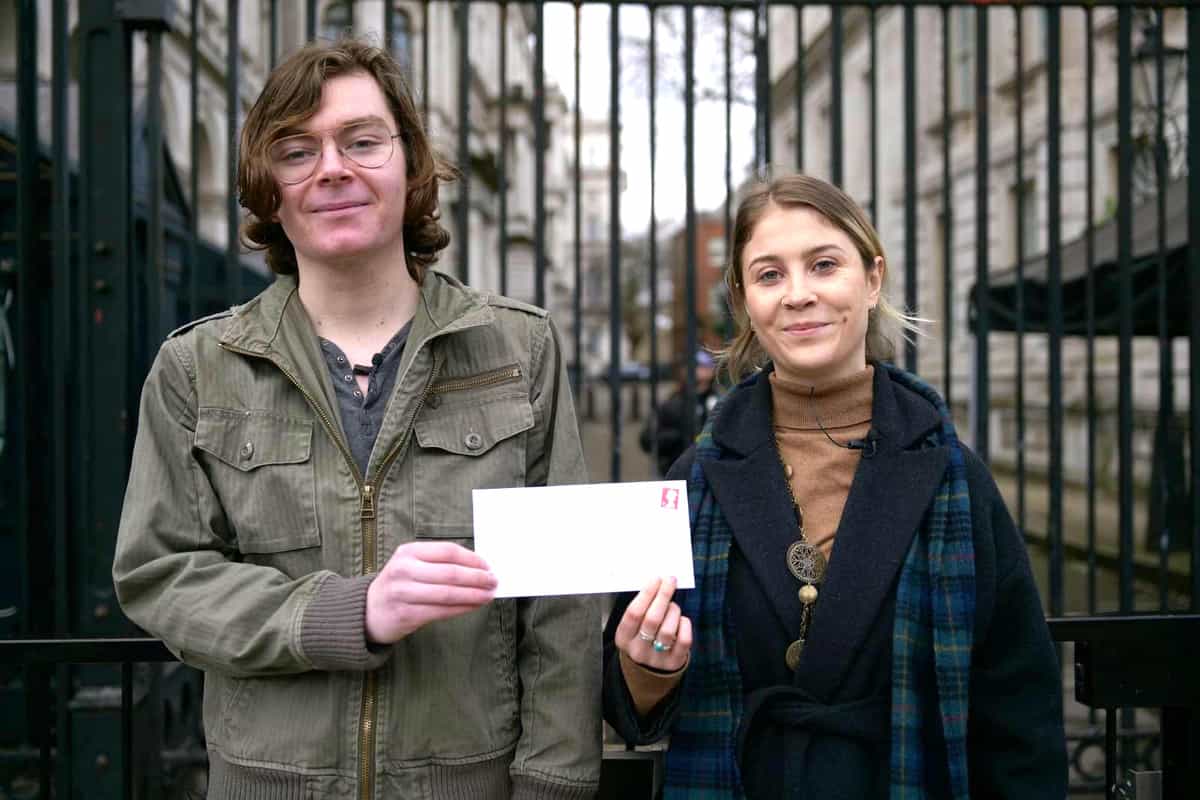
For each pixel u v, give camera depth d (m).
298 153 1.32
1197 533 2.50
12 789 2.86
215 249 4.22
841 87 2.65
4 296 3.04
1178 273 4.42
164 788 2.90
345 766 1.24
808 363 1.37
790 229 1.39
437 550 1.16
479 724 1.29
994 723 1.38
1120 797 1.84
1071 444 9.77
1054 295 2.66
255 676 1.26
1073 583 6.57
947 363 2.70
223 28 7.82
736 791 1.33
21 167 2.42
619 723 1.37
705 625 1.38
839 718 1.31
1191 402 2.55
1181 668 1.76
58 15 2.38
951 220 2.70
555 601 1.35
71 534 2.65
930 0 2.63
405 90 1.41
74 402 2.79
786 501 1.40
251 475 1.28
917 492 1.36
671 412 5.95
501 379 1.37
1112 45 9.10
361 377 1.35
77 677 2.63
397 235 1.37
